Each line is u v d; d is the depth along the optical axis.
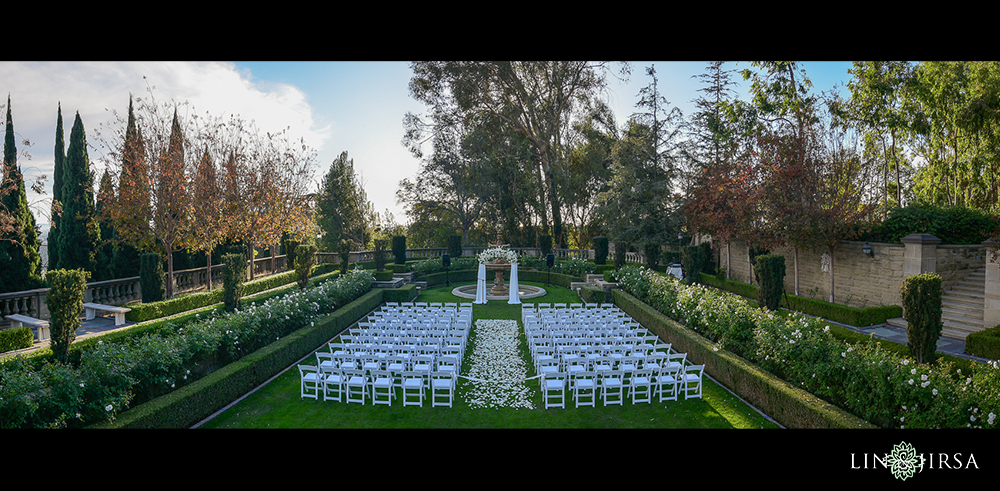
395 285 22.16
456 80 30.75
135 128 18.33
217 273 22.53
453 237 29.23
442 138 38.34
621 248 22.73
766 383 8.20
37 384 6.17
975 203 24.55
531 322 13.88
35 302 13.89
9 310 13.33
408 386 8.77
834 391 7.35
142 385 7.77
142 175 17.48
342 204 43.09
